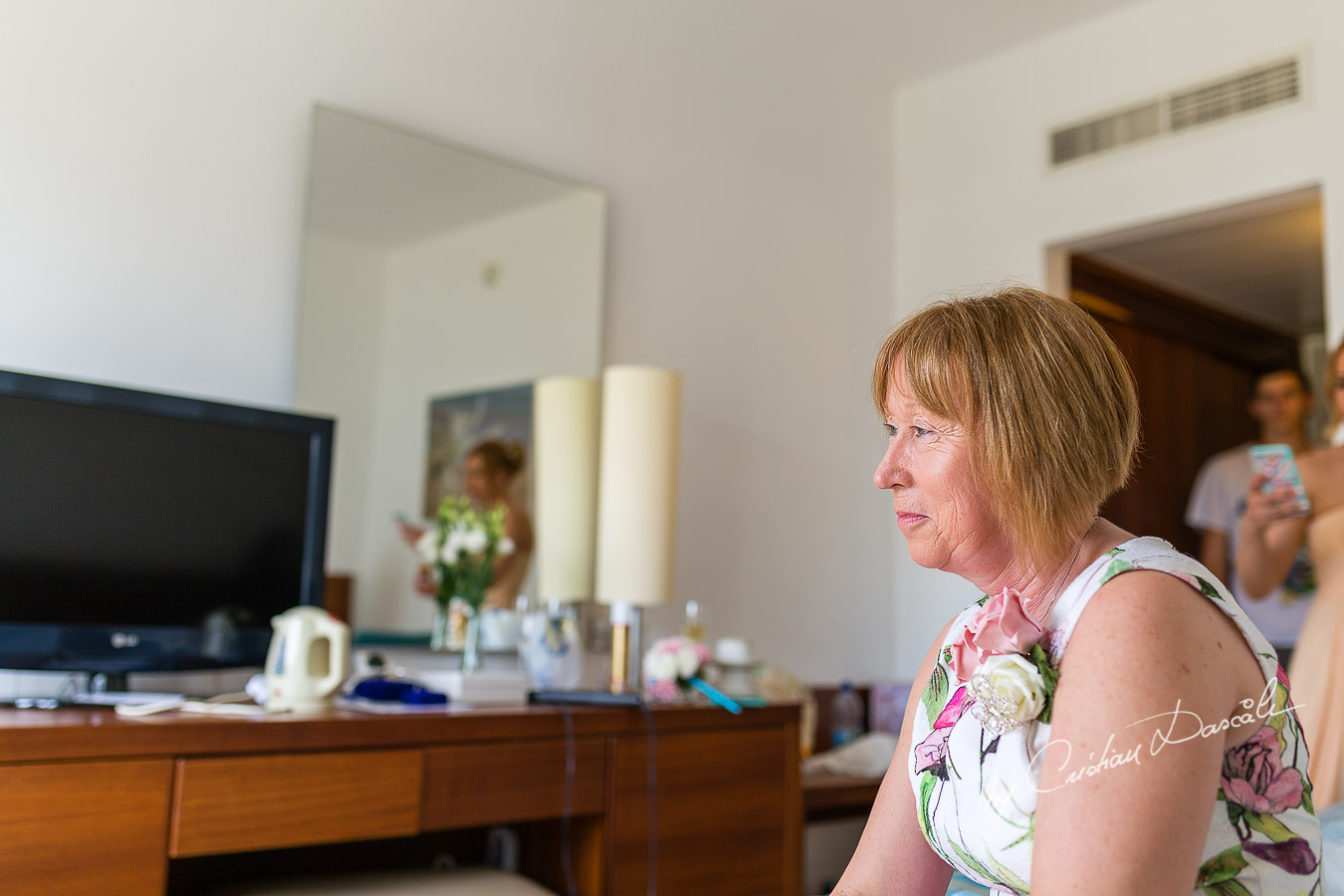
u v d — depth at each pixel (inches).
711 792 89.7
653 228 120.3
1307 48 116.9
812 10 130.4
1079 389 35.0
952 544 36.8
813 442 133.9
